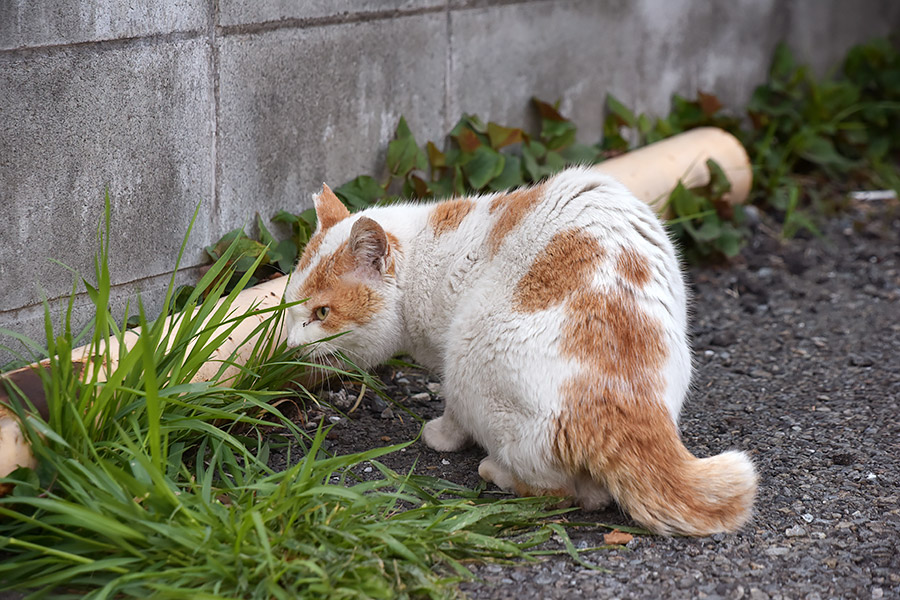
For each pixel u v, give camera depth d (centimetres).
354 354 365
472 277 336
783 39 769
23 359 333
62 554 252
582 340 298
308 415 396
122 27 357
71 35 339
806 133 720
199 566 257
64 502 259
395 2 484
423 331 358
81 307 366
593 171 346
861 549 299
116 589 254
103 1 348
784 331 511
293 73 438
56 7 332
